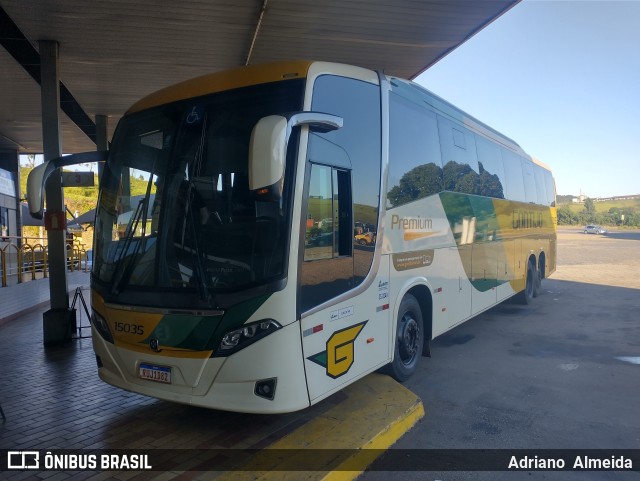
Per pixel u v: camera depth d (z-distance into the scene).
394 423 4.74
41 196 4.77
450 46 9.43
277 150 3.50
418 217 6.27
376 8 7.75
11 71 9.81
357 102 5.09
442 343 8.66
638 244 42.75
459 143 7.84
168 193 4.44
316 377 4.28
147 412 5.21
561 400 5.81
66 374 6.58
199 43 8.71
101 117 12.80
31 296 12.95
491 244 9.13
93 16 7.50
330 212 4.54
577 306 12.35
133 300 4.41
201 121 4.50
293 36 8.73
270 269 4.01
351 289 4.79
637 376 6.68
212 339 4.03
